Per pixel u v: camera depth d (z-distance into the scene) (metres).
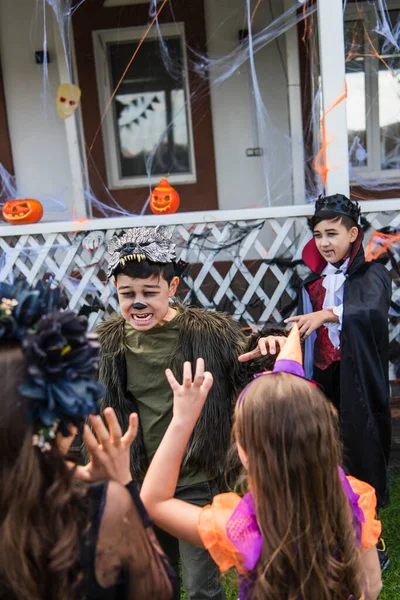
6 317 0.95
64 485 0.96
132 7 5.27
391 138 5.54
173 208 3.96
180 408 1.32
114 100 5.54
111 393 1.89
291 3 4.96
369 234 3.53
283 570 1.11
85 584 0.96
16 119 5.45
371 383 2.29
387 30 5.34
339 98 3.13
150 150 5.64
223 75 5.39
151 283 1.81
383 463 2.33
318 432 1.15
